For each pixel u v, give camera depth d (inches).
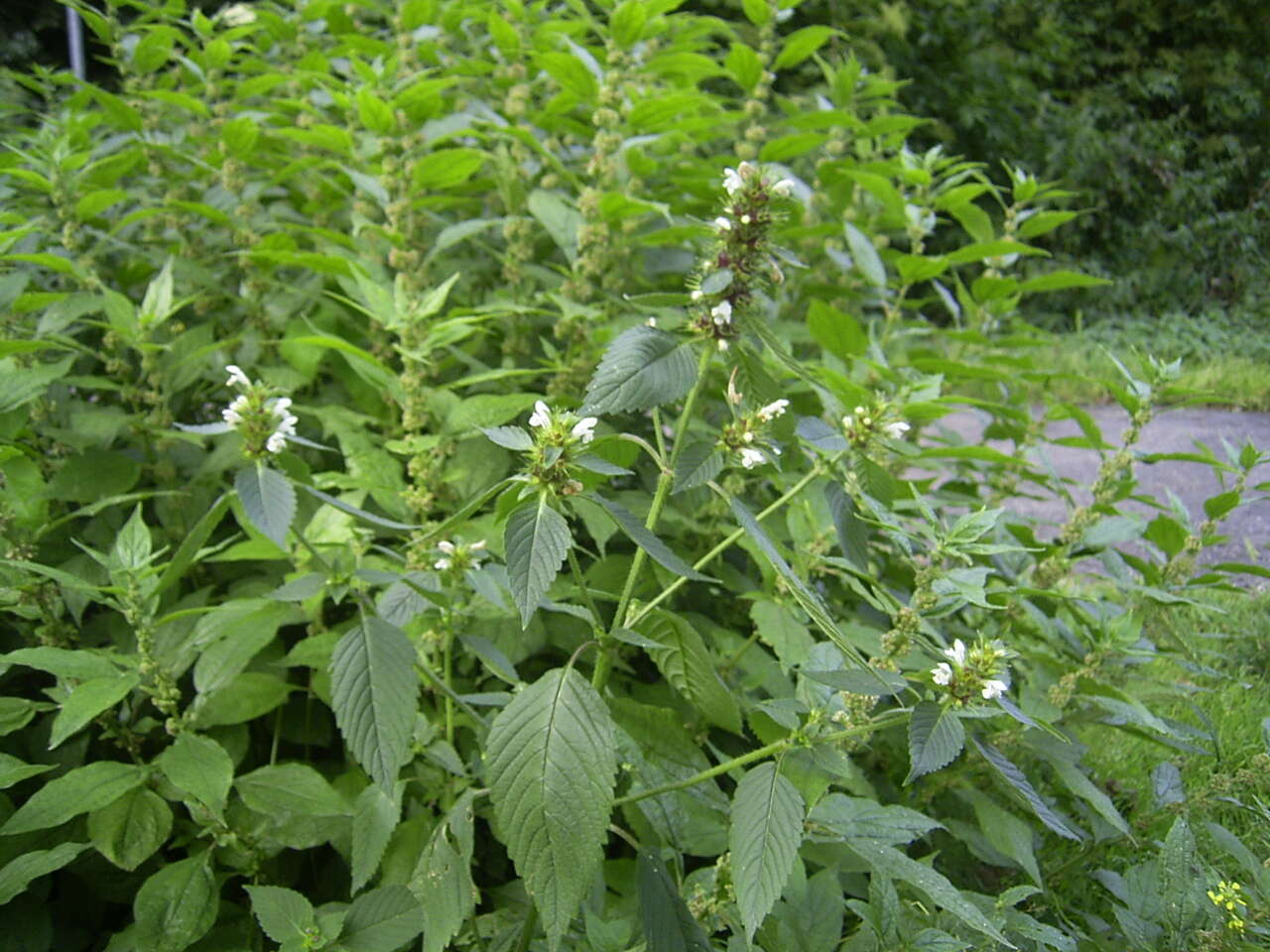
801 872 18.2
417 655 16.2
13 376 21.9
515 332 29.5
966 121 94.3
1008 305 35.7
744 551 30.2
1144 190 109.9
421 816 20.3
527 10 35.8
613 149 28.4
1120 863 26.1
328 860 23.7
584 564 27.2
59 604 22.3
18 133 34.6
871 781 25.3
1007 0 105.1
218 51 33.1
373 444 26.7
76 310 24.4
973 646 15.1
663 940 14.6
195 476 25.9
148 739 22.8
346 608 25.8
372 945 16.9
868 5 89.4
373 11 41.5
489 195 33.8
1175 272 105.2
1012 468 32.0
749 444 14.9
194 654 20.4
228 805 20.6
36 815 17.4
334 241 29.1
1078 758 22.5
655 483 27.2
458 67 34.3
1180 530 25.5
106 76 72.1
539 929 18.9
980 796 23.1
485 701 17.5
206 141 33.4
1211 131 115.3
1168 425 69.8
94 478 24.3
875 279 30.8
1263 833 25.1
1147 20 113.5
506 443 13.3
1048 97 104.9
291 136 28.1
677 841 17.6
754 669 24.0
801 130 35.6
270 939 20.7
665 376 14.3
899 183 38.3
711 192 32.3
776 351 15.1
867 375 29.0
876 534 30.1
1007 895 18.7
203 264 31.6
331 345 21.4
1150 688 26.1
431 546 20.9
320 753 24.9
